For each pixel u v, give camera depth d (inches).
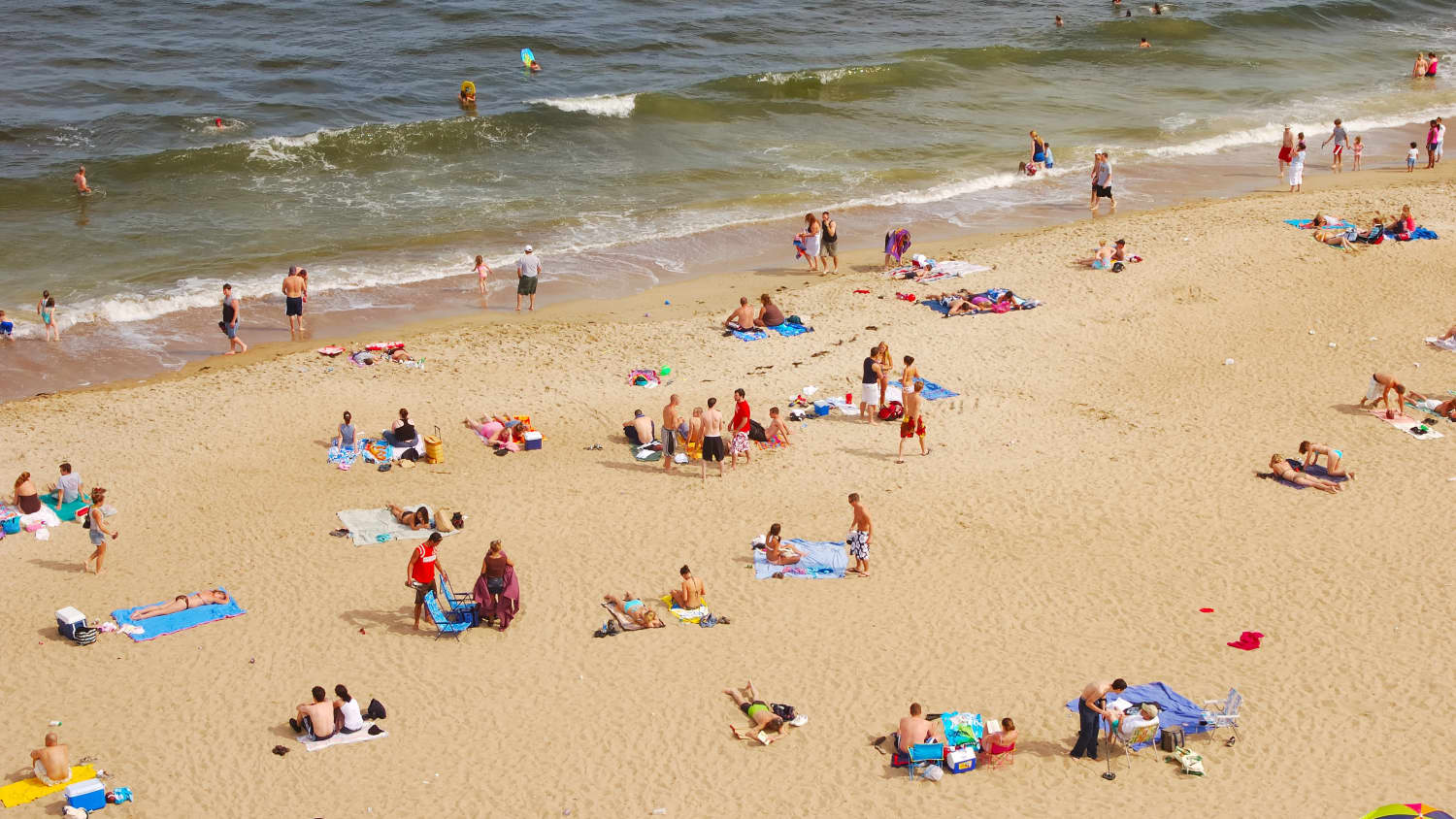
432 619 724.0
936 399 1040.2
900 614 737.0
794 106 1990.7
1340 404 1010.7
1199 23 2556.6
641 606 734.5
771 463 936.9
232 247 1414.9
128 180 1590.8
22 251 1374.3
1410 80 2253.9
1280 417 991.0
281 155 1679.4
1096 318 1198.9
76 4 2437.3
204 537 831.1
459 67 2162.9
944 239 1488.7
